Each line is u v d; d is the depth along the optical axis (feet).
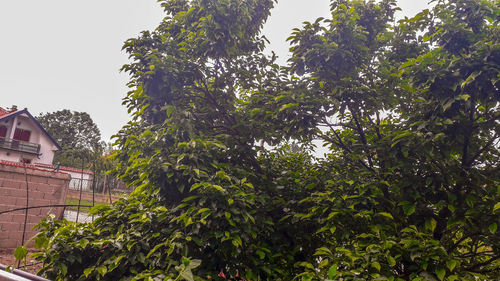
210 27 13.44
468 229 11.00
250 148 13.42
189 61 13.50
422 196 11.06
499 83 9.68
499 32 10.47
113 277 11.00
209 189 10.52
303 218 12.12
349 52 12.14
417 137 10.65
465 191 11.20
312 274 9.48
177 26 16.19
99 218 12.09
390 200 11.60
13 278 2.49
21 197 25.63
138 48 13.25
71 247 10.78
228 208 10.37
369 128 14.78
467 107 9.84
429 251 9.07
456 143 10.73
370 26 14.52
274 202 12.64
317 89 13.03
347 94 12.30
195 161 10.75
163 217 11.03
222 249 10.52
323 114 12.50
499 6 10.84
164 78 12.00
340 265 9.79
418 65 10.40
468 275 9.34
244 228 10.48
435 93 10.28
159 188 11.12
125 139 13.61
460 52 11.16
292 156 16.37
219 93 15.35
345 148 14.05
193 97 14.28
